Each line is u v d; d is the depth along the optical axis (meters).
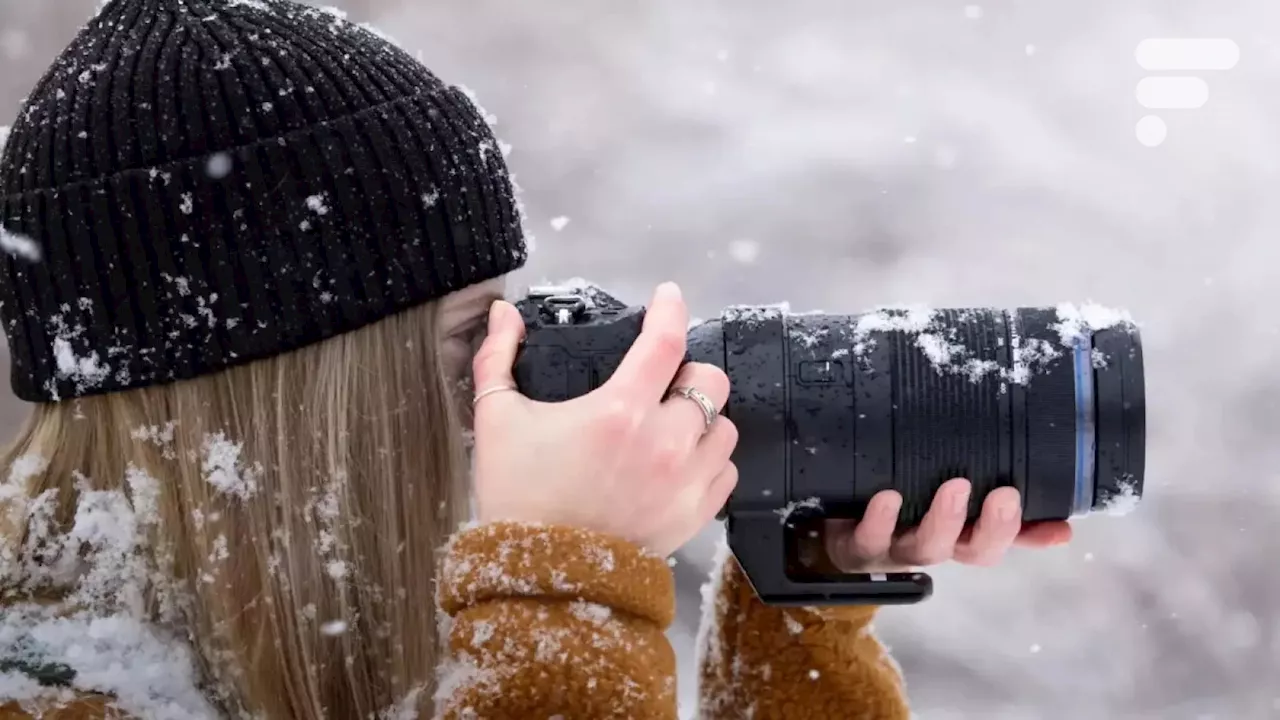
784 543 1.59
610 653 1.27
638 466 1.35
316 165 1.44
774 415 1.54
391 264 1.48
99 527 1.40
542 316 1.49
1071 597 5.61
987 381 1.56
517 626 1.27
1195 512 6.12
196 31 1.44
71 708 1.23
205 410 1.43
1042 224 8.07
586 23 9.53
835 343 1.57
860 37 9.41
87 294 1.42
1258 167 8.29
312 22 1.52
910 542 1.64
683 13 9.62
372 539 1.47
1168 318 7.44
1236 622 5.55
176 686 1.34
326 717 1.46
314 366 1.46
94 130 1.41
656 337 1.40
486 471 1.36
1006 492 1.56
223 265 1.42
